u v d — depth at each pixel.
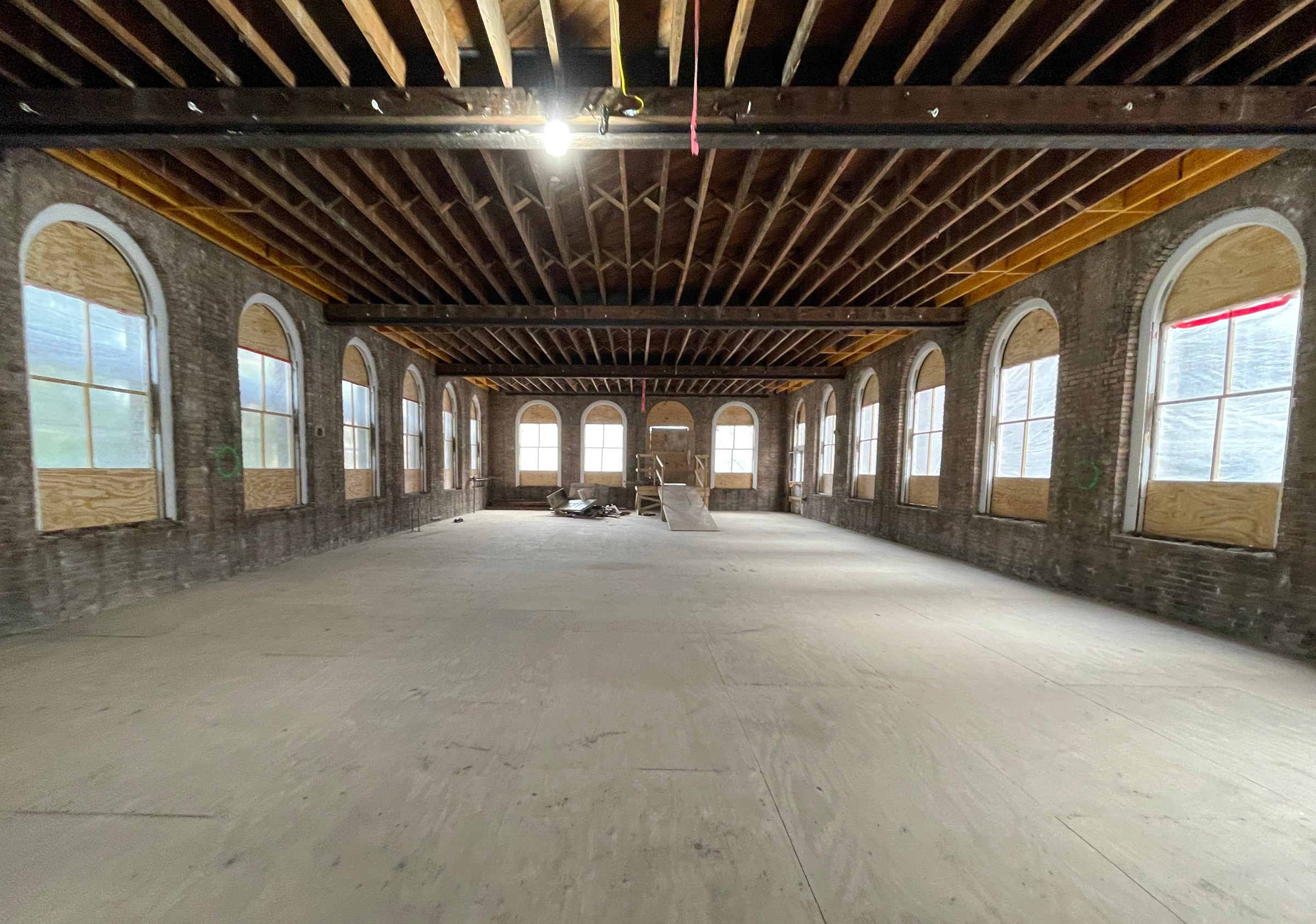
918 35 2.73
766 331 8.08
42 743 2.12
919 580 5.50
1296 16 2.51
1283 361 3.44
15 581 3.34
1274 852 1.62
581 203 4.43
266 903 1.37
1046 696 2.69
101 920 1.31
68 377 3.71
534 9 2.67
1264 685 2.84
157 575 4.34
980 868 1.54
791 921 1.34
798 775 1.98
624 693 2.66
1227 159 3.57
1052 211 4.30
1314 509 3.17
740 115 2.85
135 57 2.86
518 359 10.43
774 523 11.25
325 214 4.55
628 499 14.34
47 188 3.46
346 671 2.87
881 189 4.16
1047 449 5.51
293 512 6.14
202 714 2.37
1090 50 2.68
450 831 1.65
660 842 1.62
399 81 2.83
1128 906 1.41
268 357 5.84
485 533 8.89
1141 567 4.29
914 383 8.23
